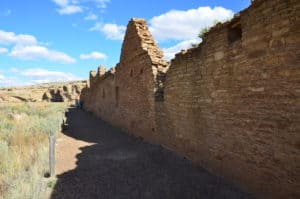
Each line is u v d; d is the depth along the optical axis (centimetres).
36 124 1614
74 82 9431
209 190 637
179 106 973
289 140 488
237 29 670
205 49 783
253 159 591
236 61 638
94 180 757
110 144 1316
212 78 752
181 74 950
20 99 7438
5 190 646
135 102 1491
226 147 695
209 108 775
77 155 1084
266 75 538
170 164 883
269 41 524
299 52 458
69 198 631
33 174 749
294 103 473
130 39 1539
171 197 612
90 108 3481
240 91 628
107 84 2309
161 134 1150
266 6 526
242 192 612
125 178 766
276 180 525
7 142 1163
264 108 549
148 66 1270
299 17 454
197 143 853
